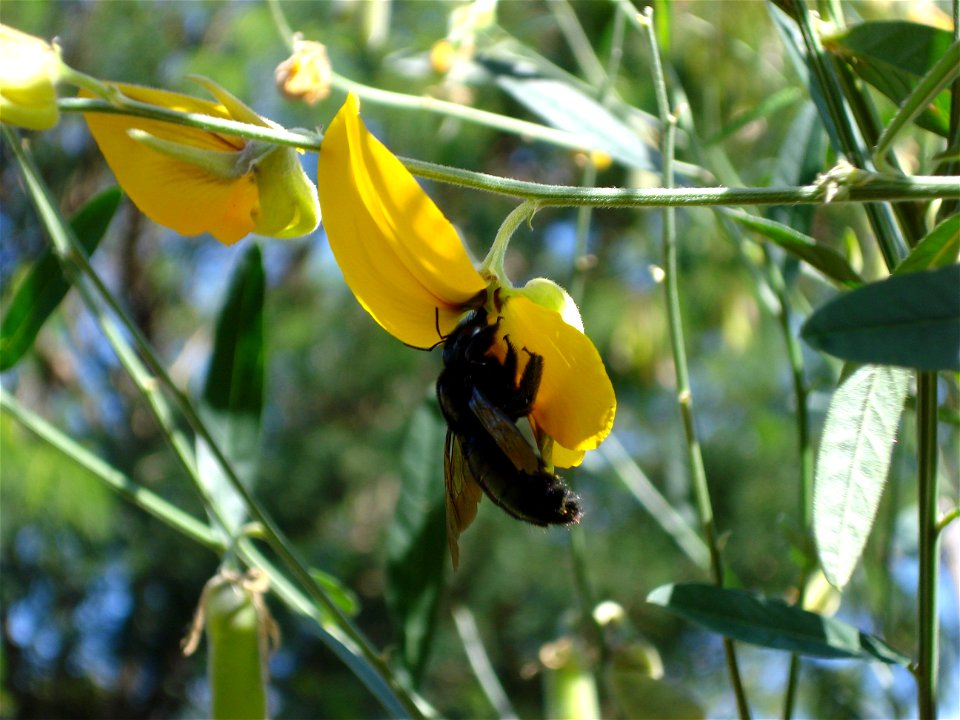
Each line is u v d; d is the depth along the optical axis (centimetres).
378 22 31
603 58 29
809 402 27
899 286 11
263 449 77
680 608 16
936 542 15
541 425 15
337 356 77
